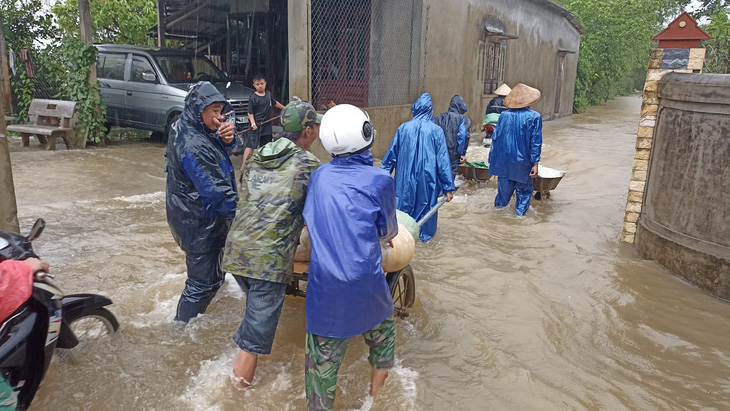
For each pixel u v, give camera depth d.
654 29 36.50
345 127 2.84
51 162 9.35
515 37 14.99
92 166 9.16
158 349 3.48
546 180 7.62
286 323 3.92
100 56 11.88
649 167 5.62
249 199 3.06
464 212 7.19
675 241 5.07
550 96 21.89
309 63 8.63
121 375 3.20
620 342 3.87
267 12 13.21
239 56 14.03
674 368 3.55
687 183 4.93
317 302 2.71
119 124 11.69
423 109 5.62
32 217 6.20
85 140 10.89
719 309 4.45
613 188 8.84
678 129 5.03
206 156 3.37
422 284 4.65
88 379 3.15
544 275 5.03
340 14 10.97
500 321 4.06
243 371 3.09
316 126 3.33
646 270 5.18
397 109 11.04
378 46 11.27
